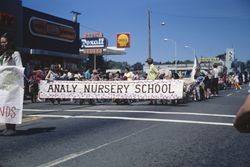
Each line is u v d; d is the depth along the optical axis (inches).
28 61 1111.6
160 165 218.5
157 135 313.4
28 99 854.5
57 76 759.1
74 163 225.9
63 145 276.2
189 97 743.1
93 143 283.0
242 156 238.5
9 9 1011.9
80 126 367.9
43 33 1166.3
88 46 1505.9
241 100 735.1
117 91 668.7
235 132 326.6
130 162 226.4
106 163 224.8
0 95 311.9
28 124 384.5
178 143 280.1
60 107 605.6
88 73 887.1
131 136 309.6
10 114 311.4
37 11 1144.2
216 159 231.6
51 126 369.4
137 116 445.7
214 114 466.6
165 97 637.9
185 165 218.1
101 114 473.4
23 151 257.0
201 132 327.3
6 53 315.6
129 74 780.6
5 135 316.2
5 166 219.0
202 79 769.6
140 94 654.5
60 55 1242.0
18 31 1043.9
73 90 694.5
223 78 1326.3
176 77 815.7
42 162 228.2
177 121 397.1
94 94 682.2
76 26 1359.5
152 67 668.7
